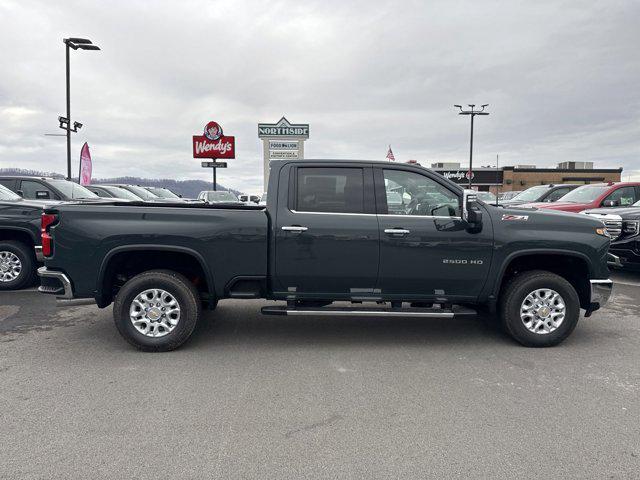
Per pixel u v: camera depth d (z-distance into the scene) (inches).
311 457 112.8
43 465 108.5
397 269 190.2
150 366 171.5
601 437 122.5
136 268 200.7
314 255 188.5
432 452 115.0
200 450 115.4
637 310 254.1
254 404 140.9
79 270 185.6
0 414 133.3
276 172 193.2
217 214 187.6
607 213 340.2
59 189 399.2
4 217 285.3
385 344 199.5
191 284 188.2
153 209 187.0
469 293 194.7
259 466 109.0
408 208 193.8
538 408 139.2
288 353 187.2
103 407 138.1
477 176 2075.5
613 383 158.1
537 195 556.1
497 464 110.0
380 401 143.6
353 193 192.7
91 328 218.5
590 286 196.4
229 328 221.5
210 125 1125.7
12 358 178.9
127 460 110.8
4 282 294.5
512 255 191.2
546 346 195.0
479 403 142.4
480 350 191.9
